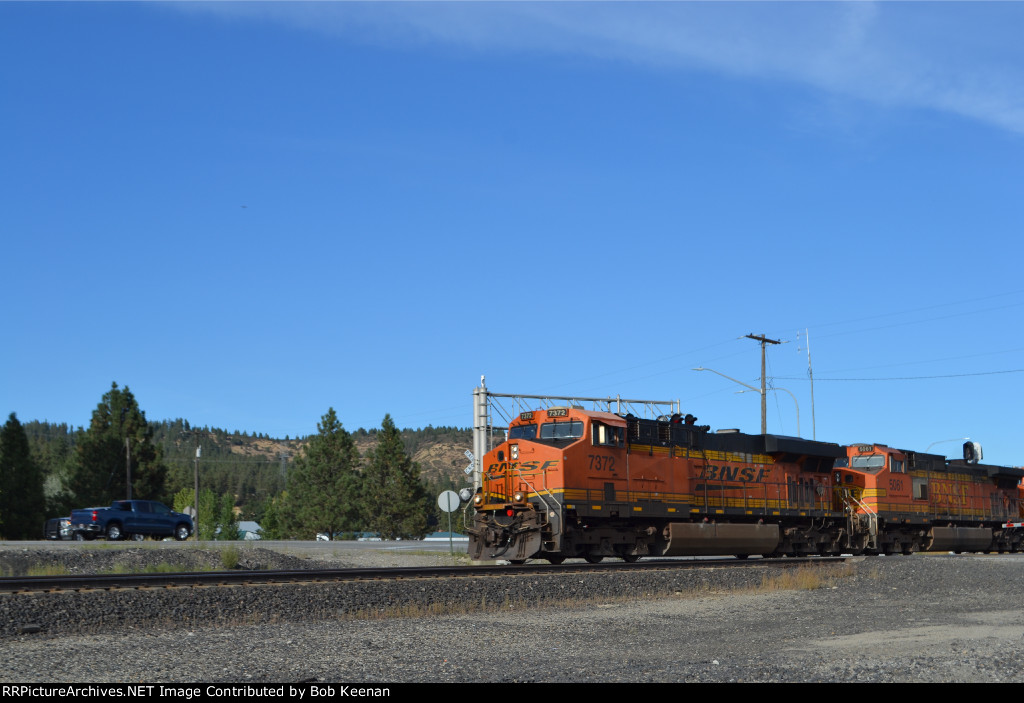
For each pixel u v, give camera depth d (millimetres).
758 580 25047
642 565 25203
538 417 28578
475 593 19250
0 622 14086
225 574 18703
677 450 30672
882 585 25156
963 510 46438
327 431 90438
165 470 73000
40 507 62094
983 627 17031
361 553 39812
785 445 34906
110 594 15586
